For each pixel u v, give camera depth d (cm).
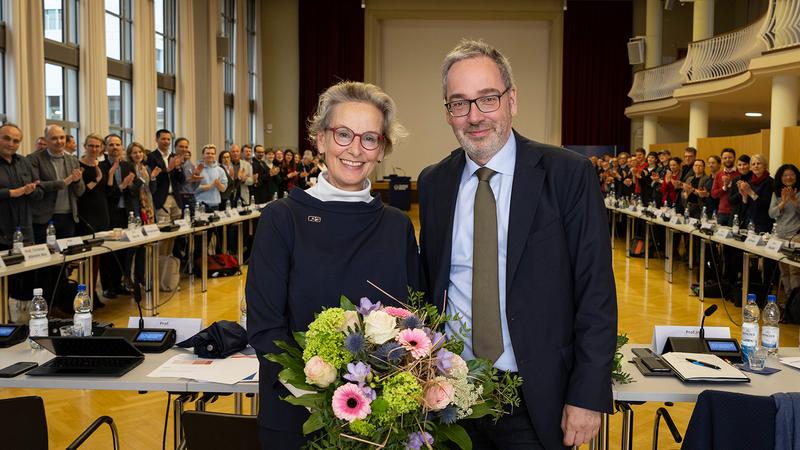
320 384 145
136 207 731
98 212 656
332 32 1883
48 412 389
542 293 184
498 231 191
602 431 253
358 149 176
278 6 1889
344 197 179
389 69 1939
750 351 266
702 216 790
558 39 1866
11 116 811
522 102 1925
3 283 469
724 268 766
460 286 195
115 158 680
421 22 1920
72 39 970
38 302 302
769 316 285
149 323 293
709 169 880
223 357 268
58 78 944
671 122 1838
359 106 177
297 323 171
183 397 270
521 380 171
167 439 352
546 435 183
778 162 945
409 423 145
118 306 667
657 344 286
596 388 174
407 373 142
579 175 186
